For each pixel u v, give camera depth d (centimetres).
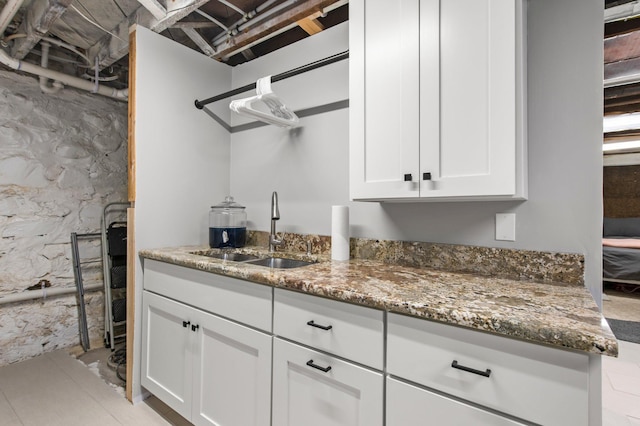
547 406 76
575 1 123
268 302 133
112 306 273
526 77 127
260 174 230
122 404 196
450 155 120
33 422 176
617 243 446
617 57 213
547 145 128
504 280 125
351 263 162
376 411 101
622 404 192
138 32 197
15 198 244
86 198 280
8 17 185
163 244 211
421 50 126
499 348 82
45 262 257
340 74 189
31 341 250
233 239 212
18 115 245
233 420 145
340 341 110
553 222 126
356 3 145
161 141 209
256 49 253
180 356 173
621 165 554
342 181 188
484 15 114
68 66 277
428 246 154
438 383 91
